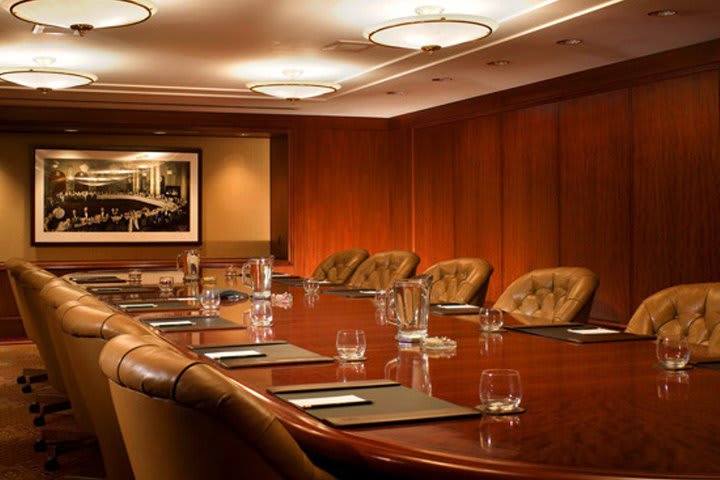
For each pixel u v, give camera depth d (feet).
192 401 4.04
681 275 20.35
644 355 8.14
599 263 22.80
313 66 22.06
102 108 28.76
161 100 27.30
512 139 25.94
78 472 12.30
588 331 9.82
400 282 8.89
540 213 24.88
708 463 4.43
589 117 22.94
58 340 9.94
